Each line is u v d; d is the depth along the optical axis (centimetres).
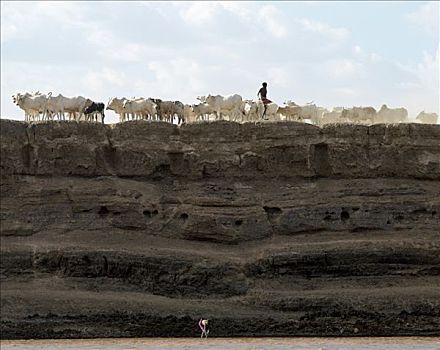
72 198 8031
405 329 7056
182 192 8162
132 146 8275
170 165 8294
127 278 7506
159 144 8288
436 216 7925
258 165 8231
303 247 7606
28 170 8169
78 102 8819
